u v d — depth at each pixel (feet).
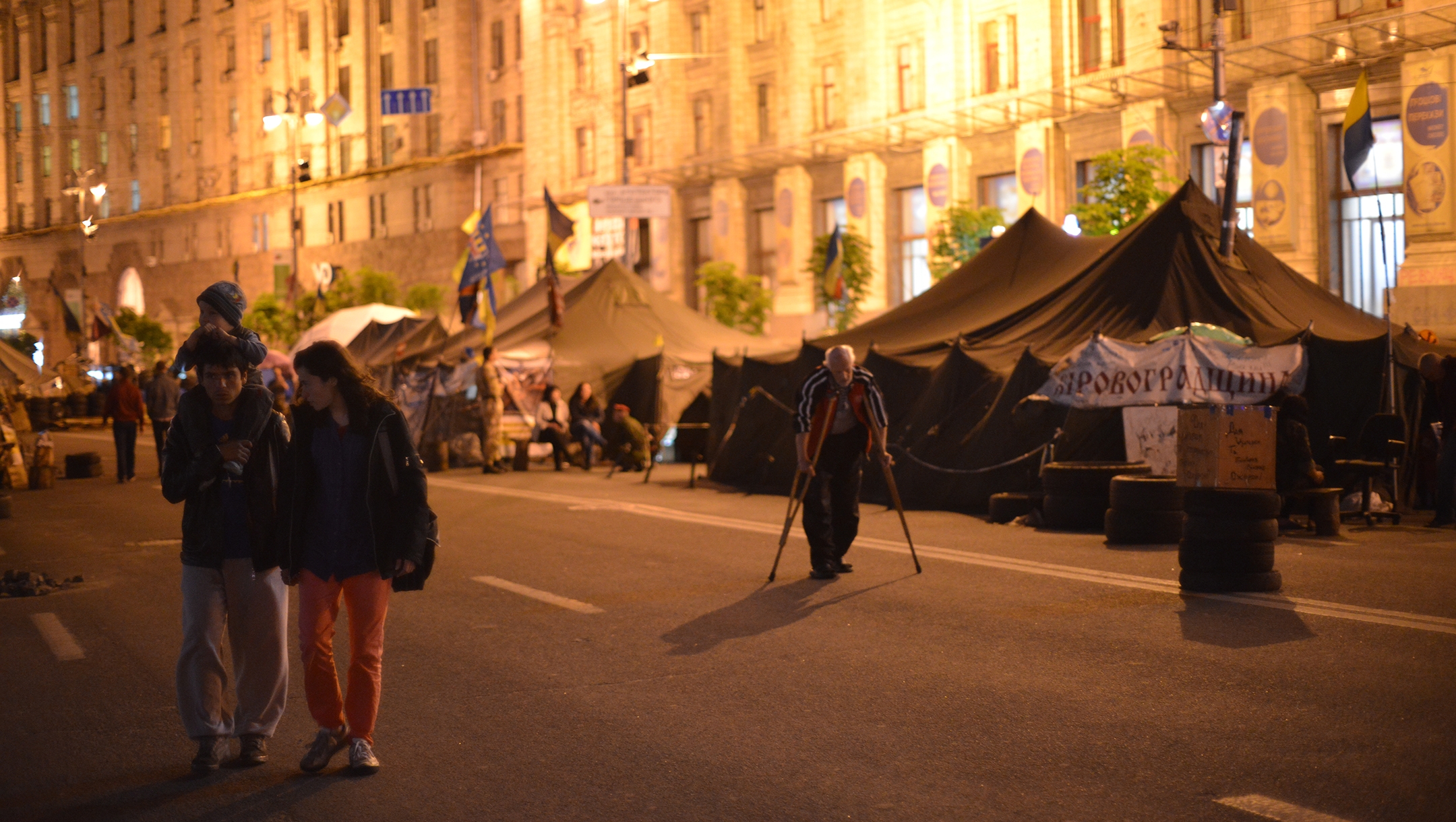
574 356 82.58
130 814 15.33
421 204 215.72
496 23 203.00
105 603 30.40
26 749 18.15
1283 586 28.60
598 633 25.36
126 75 222.28
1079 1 113.91
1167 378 45.29
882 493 52.95
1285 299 50.75
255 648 17.07
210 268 235.81
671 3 161.17
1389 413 42.32
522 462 74.33
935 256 119.75
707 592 29.99
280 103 239.50
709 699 20.07
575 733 18.34
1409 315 87.71
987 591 28.99
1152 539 36.50
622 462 73.36
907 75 132.67
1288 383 44.68
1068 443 46.60
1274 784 15.25
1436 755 16.15
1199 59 92.79
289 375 73.05
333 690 16.89
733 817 14.71
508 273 200.34
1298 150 94.99
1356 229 92.84
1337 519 38.40
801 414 31.55
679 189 162.71
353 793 15.93
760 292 141.90
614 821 14.69
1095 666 21.42
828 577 31.45
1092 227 93.30
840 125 140.67
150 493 61.52
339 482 16.61
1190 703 18.92
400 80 218.79
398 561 16.46
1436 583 28.73
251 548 16.83
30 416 86.22
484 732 18.54
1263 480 28.19
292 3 237.04
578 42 179.42
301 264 237.04
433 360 80.64
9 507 50.42
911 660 22.25
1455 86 85.15
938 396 51.29
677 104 161.58
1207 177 103.86
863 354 58.03
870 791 15.49
